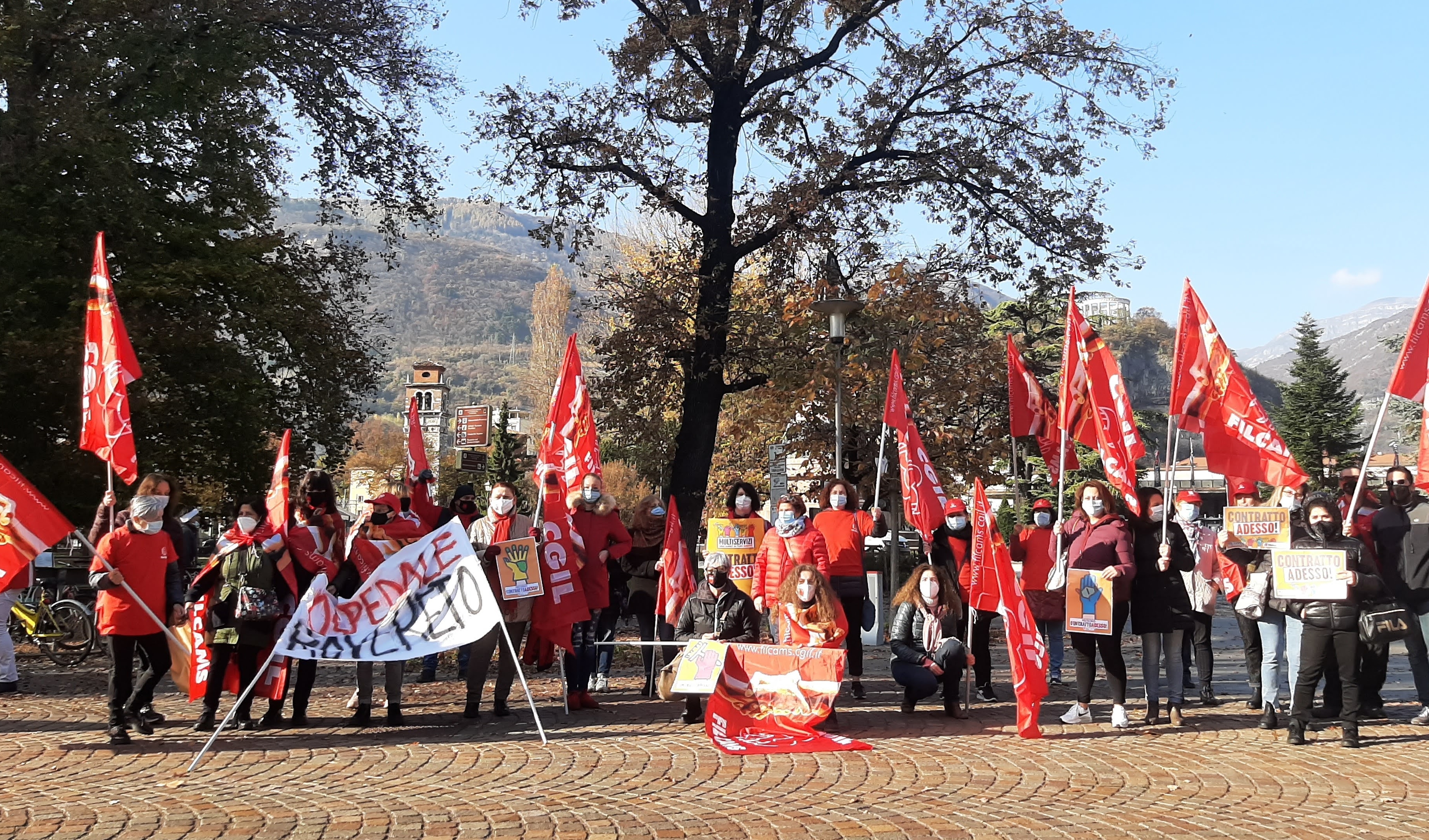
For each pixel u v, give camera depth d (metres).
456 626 8.50
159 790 6.68
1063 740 8.45
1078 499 9.28
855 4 19.34
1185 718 9.50
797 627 9.01
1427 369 8.94
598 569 10.35
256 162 21.45
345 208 23.67
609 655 11.54
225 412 20.50
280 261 23.03
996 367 24.58
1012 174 19.81
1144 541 9.20
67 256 18.73
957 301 23.16
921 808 6.26
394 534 10.49
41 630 13.80
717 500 32.97
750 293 22.33
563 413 10.50
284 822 5.90
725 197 20.25
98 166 17.86
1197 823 5.94
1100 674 12.95
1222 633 18.28
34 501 7.98
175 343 19.61
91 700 10.62
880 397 22.84
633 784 6.86
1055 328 36.28
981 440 26.00
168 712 9.75
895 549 16.91
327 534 9.07
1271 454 9.47
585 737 8.53
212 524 23.47
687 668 8.79
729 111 20.19
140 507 8.25
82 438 8.99
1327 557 8.16
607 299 21.31
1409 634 8.07
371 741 8.36
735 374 21.28
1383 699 10.63
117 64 18.78
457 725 9.09
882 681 12.26
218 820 5.95
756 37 19.61
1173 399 9.70
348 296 24.12
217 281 20.66
